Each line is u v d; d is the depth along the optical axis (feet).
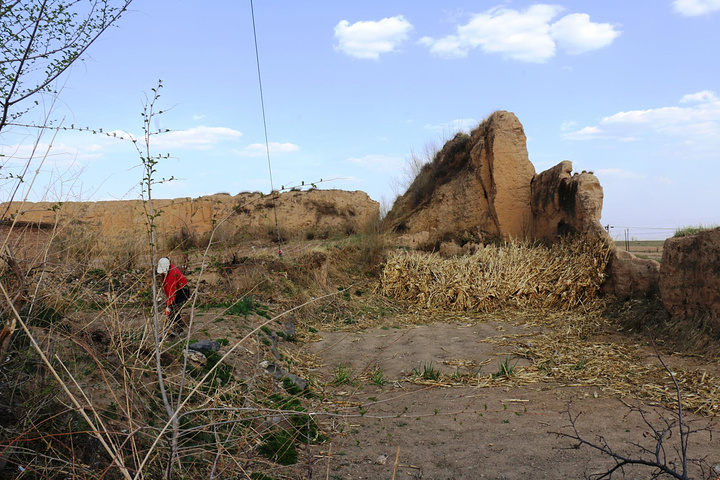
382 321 38.19
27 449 10.87
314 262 45.57
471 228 56.39
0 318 13.07
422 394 22.04
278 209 79.15
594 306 37.96
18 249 13.48
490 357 27.61
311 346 30.48
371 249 52.44
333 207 81.97
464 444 16.79
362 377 24.72
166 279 19.72
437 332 34.55
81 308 15.44
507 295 41.78
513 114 55.11
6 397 12.42
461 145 63.98
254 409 11.00
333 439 17.37
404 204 67.26
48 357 13.14
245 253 44.83
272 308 35.01
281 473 14.39
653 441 16.26
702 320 27.61
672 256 30.42
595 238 40.73
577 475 14.21
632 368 23.93
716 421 17.75
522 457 15.58
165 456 12.18
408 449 16.57
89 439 12.26
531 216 53.26
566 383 22.53
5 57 11.09
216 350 21.58
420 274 45.47
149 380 14.88
